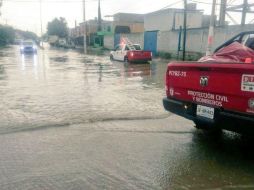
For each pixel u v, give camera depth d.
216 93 4.39
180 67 5.02
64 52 47.34
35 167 4.05
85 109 7.43
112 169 4.03
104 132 5.61
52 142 5.02
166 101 5.38
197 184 3.65
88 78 14.07
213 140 5.27
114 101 8.52
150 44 36.16
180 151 4.72
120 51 26.47
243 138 5.39
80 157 4.41
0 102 8.20
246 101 4.00
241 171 4.03
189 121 6.45
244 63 3.98
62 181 3.67
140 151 4.69
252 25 22.38
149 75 15.62
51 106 7.74
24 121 6.24
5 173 3.86
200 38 27.12
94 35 66.50
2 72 16.39
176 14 38.94
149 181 3.71
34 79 13.47
